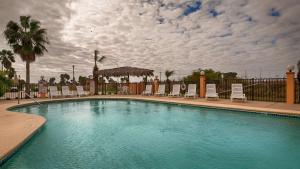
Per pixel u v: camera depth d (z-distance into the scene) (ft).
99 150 15.16
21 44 53.06
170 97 52.29
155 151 15.01
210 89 44.62
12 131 16.47
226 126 22.41
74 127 22.85
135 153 14.58
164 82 60.54
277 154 14.15
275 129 20.56
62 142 17.10
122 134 19.81
